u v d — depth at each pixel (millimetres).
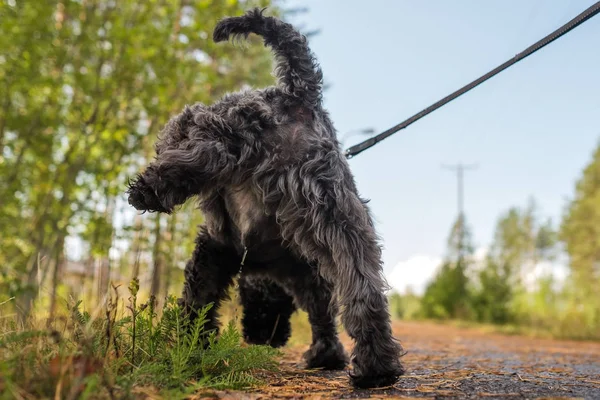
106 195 2217
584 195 10523
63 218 2467
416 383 910
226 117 876
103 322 882
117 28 2348
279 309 1256
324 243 857
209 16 2436
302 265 1035
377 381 835
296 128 899
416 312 8320
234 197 942
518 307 6047
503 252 17828
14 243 2477
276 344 1276
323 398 770
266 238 952
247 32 996
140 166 2580
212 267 1021
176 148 868
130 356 858
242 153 864
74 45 2486
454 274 7586
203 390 792
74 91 2555
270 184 880
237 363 912
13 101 2549
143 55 2426
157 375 780
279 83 950
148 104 2451
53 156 2639
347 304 835
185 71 2467
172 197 836
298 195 868
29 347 708
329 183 869
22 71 2314
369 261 850
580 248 9555
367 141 1156
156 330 912
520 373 1118
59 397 593
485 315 5996
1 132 2461
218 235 993
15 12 2248
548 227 17422
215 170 847
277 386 870
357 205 875
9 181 2473
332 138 952
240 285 1229
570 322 4406
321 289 1076
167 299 976
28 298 2100
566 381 995
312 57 950
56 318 912
